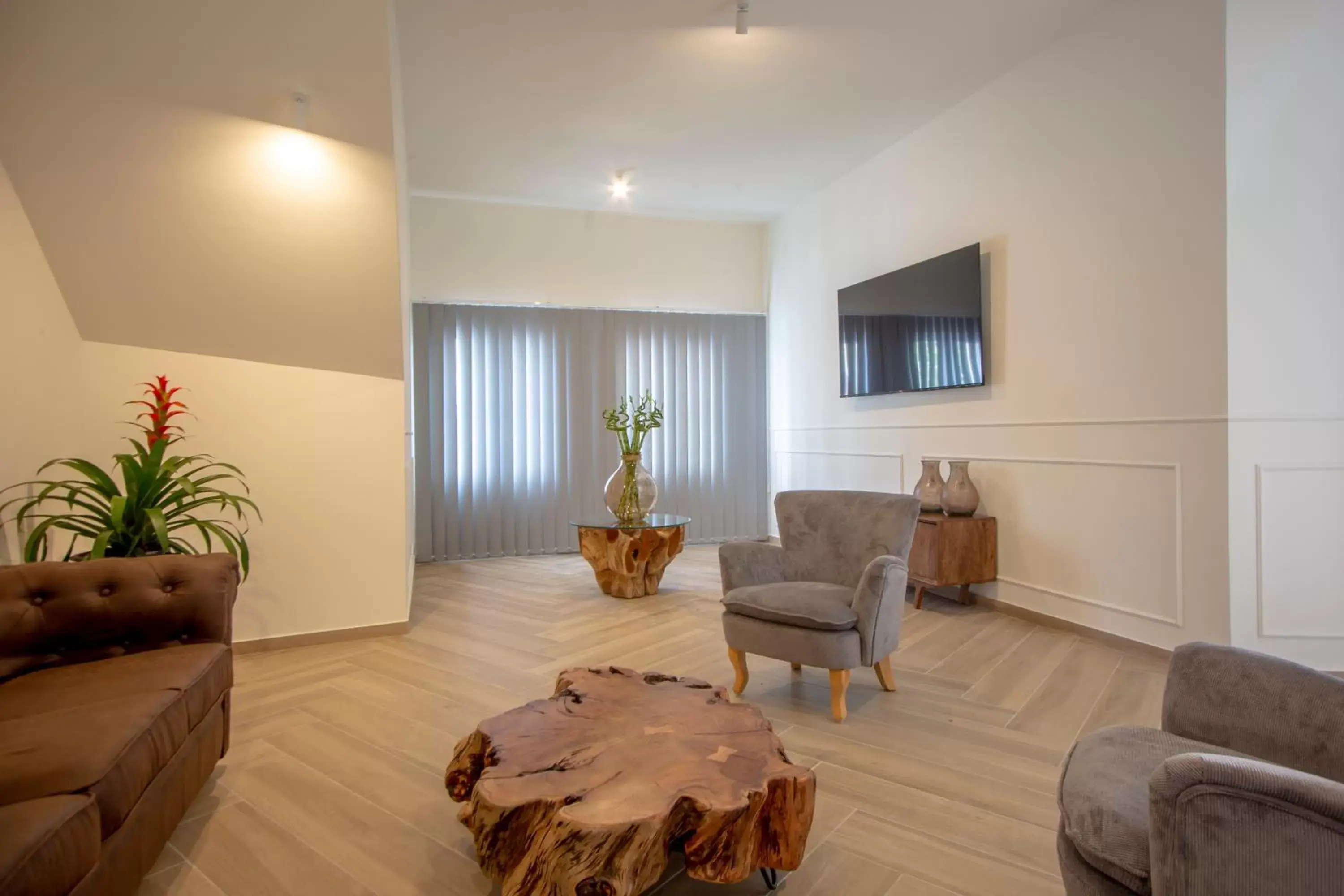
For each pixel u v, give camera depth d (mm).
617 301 6285
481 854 1326
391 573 3574
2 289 2473
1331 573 2822
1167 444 3002
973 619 3762
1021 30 3395
